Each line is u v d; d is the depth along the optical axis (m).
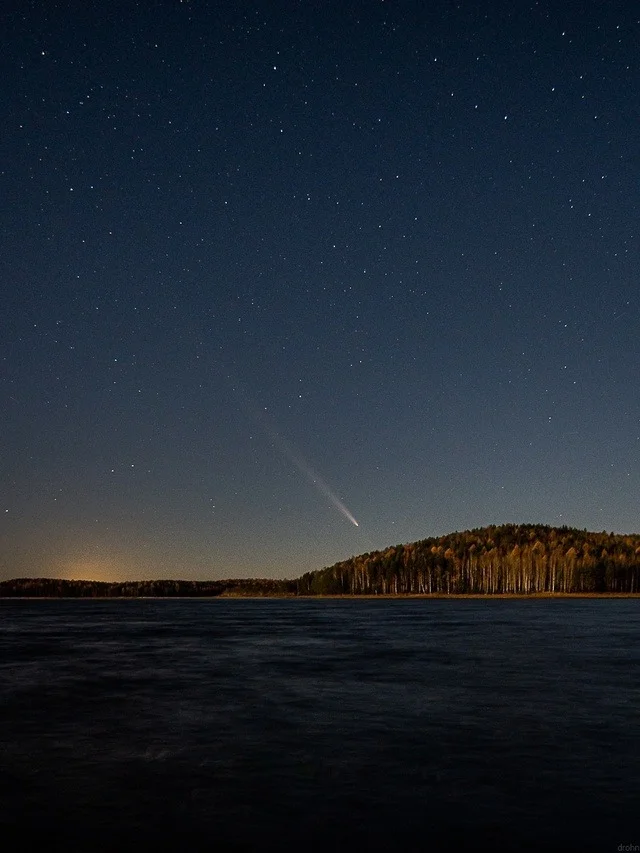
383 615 104.62
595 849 12.82
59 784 16.91
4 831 13.80
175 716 25.72
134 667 41.78
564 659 43.53
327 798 15.75
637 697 29.19
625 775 17.41
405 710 26.52
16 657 48.31
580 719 24.53
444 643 55.59
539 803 15.30
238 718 25.22
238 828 13.90
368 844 13.06
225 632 71.19
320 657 46.31
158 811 14.93
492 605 143.62
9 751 20.39
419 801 15.49
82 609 152.62
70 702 29.17
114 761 19.12
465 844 13.06
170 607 163.38
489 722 24.09
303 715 25.67
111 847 12.96
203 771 18.00
